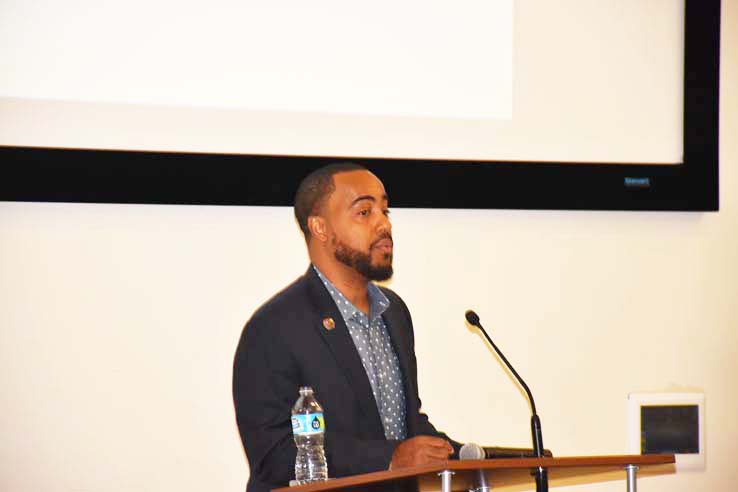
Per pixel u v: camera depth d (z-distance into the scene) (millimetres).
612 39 7129
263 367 5453
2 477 5773
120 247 6055
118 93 6082
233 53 6312
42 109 5941
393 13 6656
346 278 5832
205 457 6082
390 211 6562
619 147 7086
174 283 6125
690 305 7184
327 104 6477
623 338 7008
